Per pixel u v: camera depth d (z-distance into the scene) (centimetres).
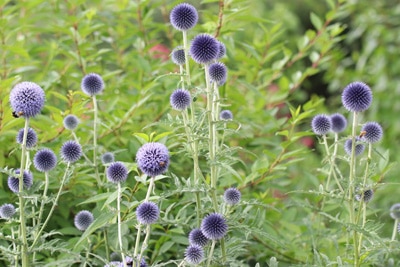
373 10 390
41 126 225
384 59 379
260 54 265
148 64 244
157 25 262
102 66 277
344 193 200
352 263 208
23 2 255
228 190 208
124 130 241
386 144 345
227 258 205
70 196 230
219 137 231
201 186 204
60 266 206
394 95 366
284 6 538
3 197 223
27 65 253
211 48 205
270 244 231
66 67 254
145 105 249
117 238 215
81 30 248
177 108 205
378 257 215
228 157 204
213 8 342
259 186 244
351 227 198
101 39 273
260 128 245
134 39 264
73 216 238
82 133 230
